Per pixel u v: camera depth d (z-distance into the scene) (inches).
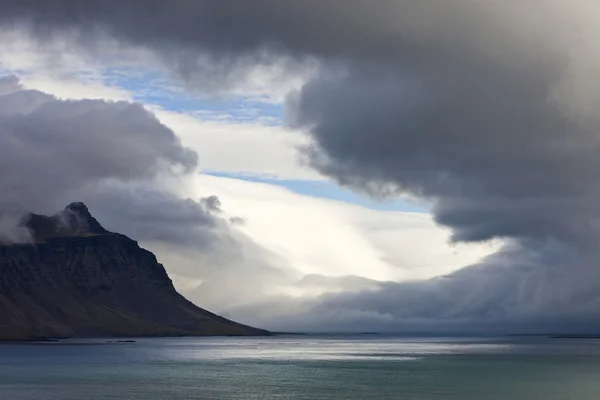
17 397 5954.7
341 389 6550.2
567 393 6151.6
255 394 6171.3
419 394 6117.1
